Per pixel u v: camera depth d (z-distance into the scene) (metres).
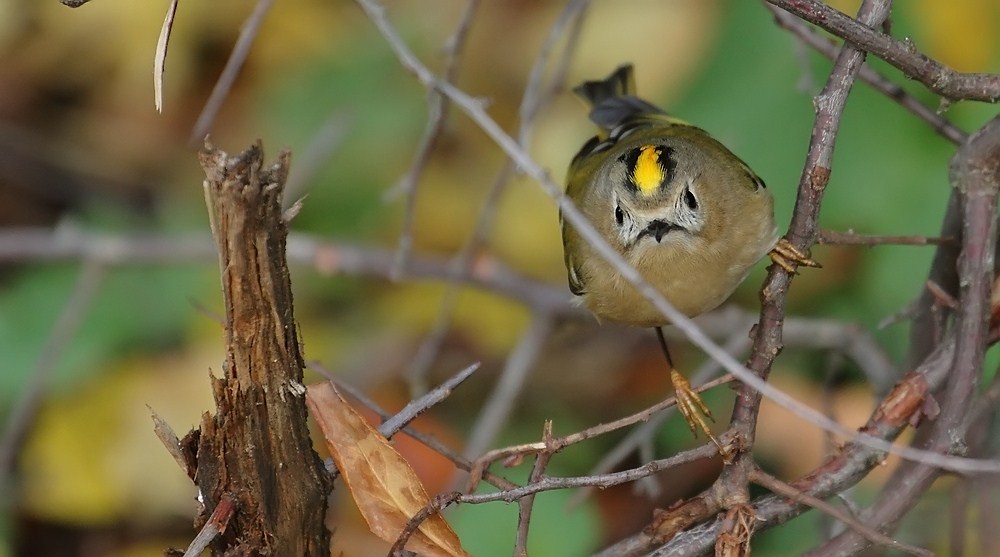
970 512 6.71
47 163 11.20
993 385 5.87
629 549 5.21
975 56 8.79
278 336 4.46
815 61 9.01
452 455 5.39
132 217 10.88
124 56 11.13
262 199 4.18
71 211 11.24
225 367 4.49
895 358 8.52
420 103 10.45
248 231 4.20
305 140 10.46
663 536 5.12
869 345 7.56
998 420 6.08
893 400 5.25
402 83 10.52
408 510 4.97
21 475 9.45
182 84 11.14
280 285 4.39
